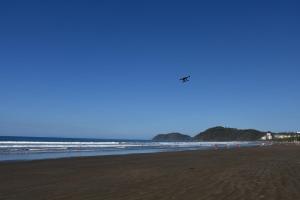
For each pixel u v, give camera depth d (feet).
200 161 105.91
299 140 653.71
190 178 56.39
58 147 220.84
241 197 37.40
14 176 64.18
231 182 50.16
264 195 38.37
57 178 60.23
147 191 42.52
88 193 41.98
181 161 106.22
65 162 100.07
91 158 119.75
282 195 38.17
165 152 179.32
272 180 51.85
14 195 41.27
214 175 61.00
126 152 178.60
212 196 38.37
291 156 137.39
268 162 98.02
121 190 43.83
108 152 177.27
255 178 55.01
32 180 57.21
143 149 230.07
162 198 37.52
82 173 69.15
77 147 233.55
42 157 125.59
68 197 39.29
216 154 156.04
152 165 89.45
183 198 37.32
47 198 38.86
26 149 182.80
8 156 130.31
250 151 195.52
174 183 49.96
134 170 74.33
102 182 53.06
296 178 54.13
